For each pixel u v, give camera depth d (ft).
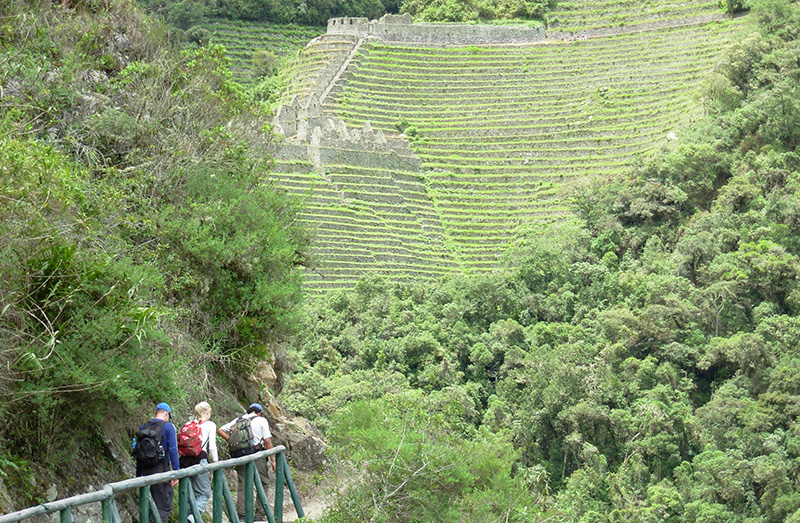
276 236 56.44
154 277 46.29
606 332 220.43
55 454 39.37
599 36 347.77
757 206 261.03
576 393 199.72
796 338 220.43
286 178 238.27
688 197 267.59
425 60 339.36
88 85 56.70
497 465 56.18
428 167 278.87
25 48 52.65
